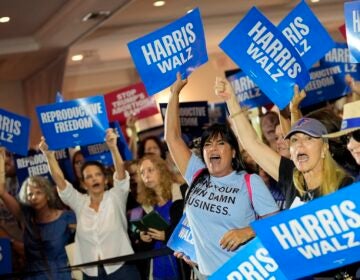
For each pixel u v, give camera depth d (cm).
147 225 499
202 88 1612
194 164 413
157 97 1447
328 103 675
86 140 627
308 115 433
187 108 772
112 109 834
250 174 379
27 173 746
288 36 447
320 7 1333
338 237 185
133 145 831
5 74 1458
